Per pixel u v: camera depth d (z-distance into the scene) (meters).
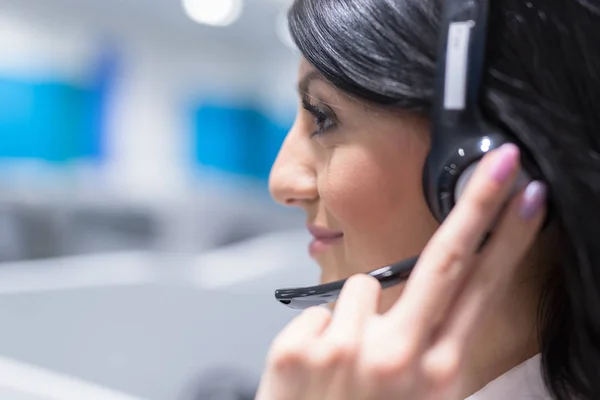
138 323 1.07
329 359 0.34
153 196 5.16
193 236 4.88
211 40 5.51
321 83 0.44
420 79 0.39
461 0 0.37
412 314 0.34
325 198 0.46
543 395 0.44
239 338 1.09
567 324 0.43
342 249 0.48
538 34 0.38
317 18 0.43
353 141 0.43
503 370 0.46
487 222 0.35
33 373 0.89
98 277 1.20
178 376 0.98
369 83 0.40
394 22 0.40
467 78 0.37
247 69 5.89
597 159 0.38
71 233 3.06
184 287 1.21
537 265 0.43
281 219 3.37
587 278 0.38
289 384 0.35
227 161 5.92
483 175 0.34
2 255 2.64
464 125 0.37
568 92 0.39
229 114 5.86
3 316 1.03
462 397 0.45
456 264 0.34
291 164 0.50
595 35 0.39
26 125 4.70
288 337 0.35
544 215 0.36
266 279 1.33
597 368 0.40
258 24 4.87
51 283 1.16
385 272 0.38
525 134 0.36
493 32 0.38
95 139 5.12
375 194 0.43
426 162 0.39
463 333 0.35
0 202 2.95
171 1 4.45
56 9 4.61
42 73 4.75
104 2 4.48
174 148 5.61
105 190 5.07
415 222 0.43
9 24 4.54
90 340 1.01
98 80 5.08
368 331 0.34
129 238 3.43
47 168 4.84
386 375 0.33
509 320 0.45
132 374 0.97
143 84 5.37
